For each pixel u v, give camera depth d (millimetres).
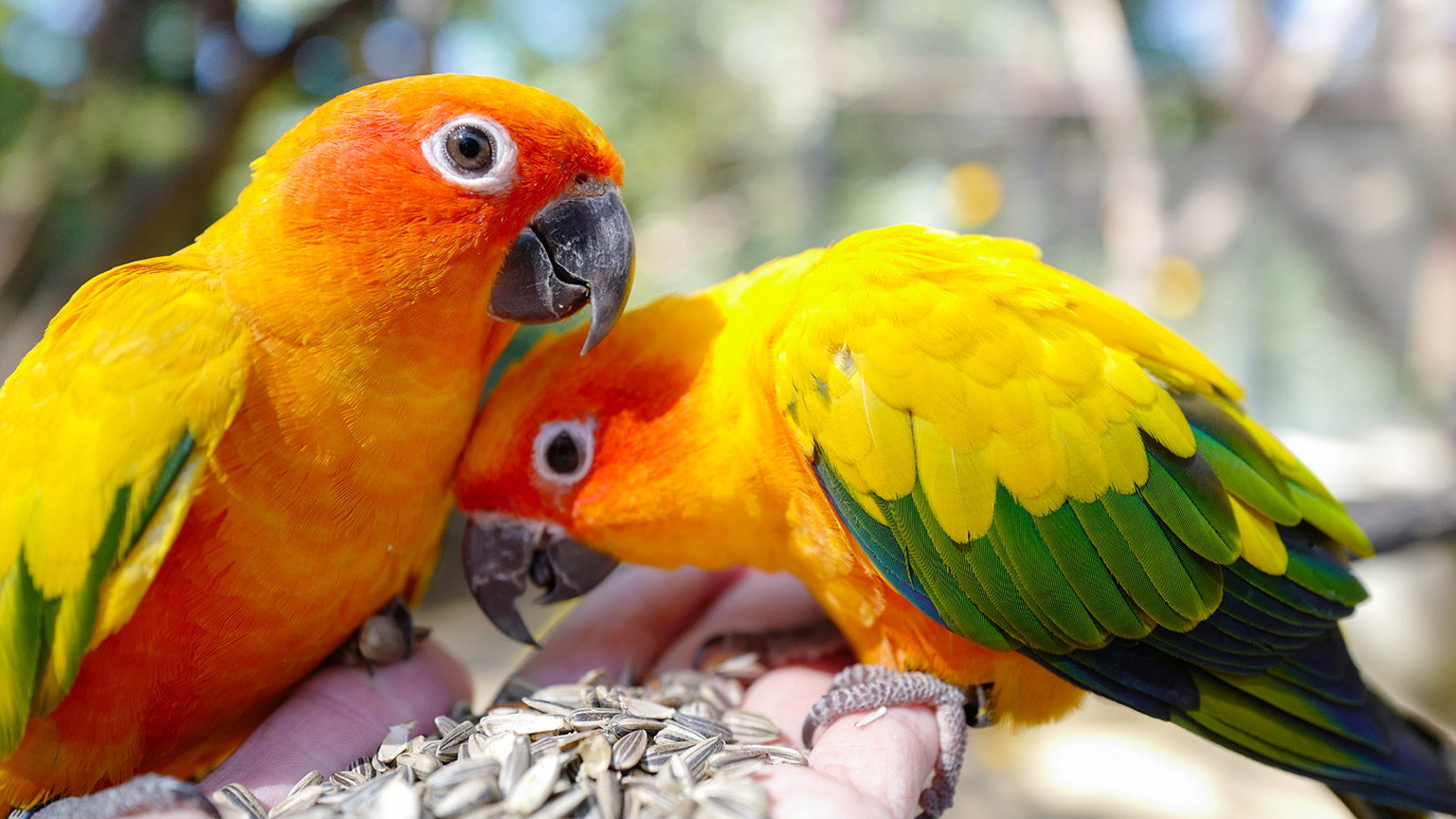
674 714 367
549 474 375
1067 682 372
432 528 378
